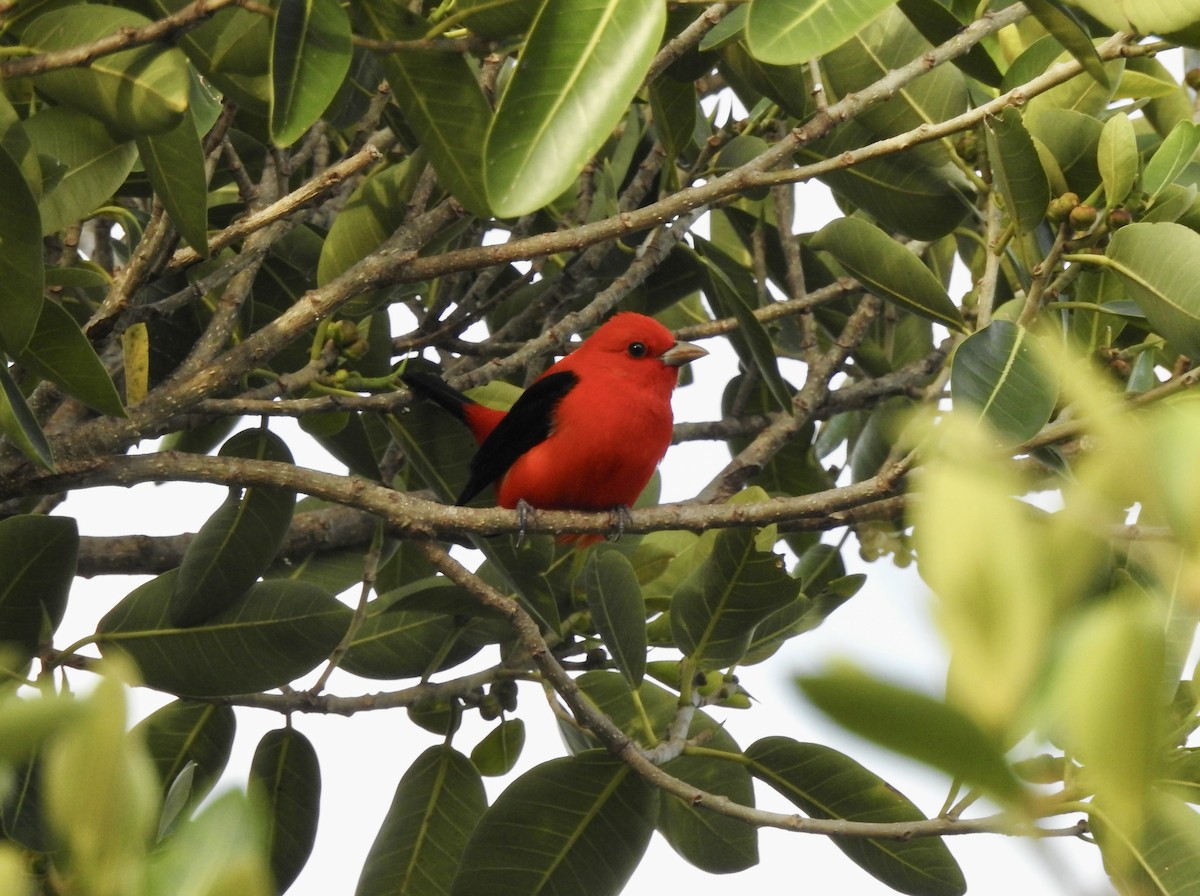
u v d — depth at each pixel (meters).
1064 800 5.31
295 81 6.56
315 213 11.36
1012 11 8.30
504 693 10.73
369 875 9.93
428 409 11.20
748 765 9.23
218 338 9.02
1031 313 8.27
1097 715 1.20
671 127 11.16
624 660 9.39
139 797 1.94
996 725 1.21
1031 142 8.05
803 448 13.67
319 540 12.04
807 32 6.15
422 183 9.16
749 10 6.21
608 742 8.84
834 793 9.11
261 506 9.45
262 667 9.30
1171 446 1.33
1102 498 1.37
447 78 7.47
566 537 10.87
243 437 10.48
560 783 9.26
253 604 9.41
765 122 12.16
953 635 1.22
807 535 13.35
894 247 9.84
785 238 13.01
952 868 8.90
